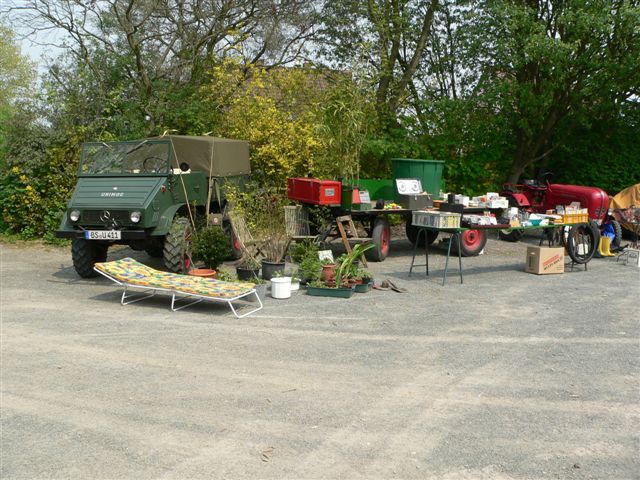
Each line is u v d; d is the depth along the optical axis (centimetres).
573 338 622
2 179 1285
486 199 1145
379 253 1071
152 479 341
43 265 1039
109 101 1337
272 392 468
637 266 1077
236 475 346
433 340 611
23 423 413
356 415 428
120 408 437
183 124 1377
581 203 1209
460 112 1468
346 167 1212
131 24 1306
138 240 919
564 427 412
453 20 1538
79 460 363
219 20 1419
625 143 1625
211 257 893
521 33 1352
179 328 646
